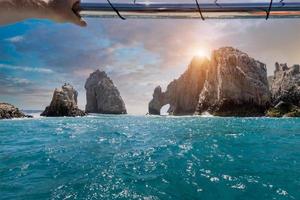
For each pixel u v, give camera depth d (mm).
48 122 51281
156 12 1933
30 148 19203
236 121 53750
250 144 19719
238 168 11953
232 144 19688
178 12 1982
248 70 86188
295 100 82375
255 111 82188
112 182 10141
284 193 8734
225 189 9133
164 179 10367
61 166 13047
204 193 8859
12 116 67000
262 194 8680
